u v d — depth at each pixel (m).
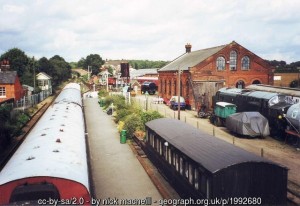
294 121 22.77
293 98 28.62
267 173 10.88
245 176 10.67
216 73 42.03
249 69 43.75
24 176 9.40
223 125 30.73
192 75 40.94
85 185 9.86
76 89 47.72
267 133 25.27
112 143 24.70
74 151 12.52
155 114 26.58
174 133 16.34
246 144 23.69
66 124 16.91
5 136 22.27
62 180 9.63
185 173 13.35
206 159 11.65
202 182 11.48
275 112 25.61
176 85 45.31
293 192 14.15
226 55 42.22
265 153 21.11
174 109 40.88
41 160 10.68
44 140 13.20
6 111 26.53
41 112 40.91
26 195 9.21
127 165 19.12
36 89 58.84
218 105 30.73
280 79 67.94
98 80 109.44
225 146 12.87
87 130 29.97
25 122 31.03
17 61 64.06
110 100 45.81
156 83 67.25
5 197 9.31
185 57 53.00
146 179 16.72
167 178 16.17
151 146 19.34
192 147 13.51
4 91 44.69
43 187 9.38
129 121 26.36
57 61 95.19
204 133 15.83
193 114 38.19
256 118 25.14
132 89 67.31
